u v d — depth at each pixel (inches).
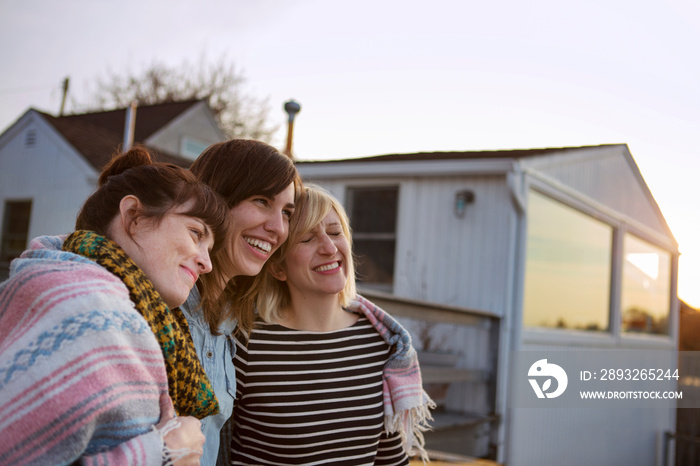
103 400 35.6
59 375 34.7
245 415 67.7
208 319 59.9
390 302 183.5
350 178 288.4
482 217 257.6
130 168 48.2
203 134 648.4
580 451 297.9
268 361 67.5
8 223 448.5
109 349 36.7
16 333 36.8
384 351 73.2
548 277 277.1
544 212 273.3
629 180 365.7
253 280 67.9
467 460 165.9
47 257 41.2
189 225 45.6
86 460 35.2
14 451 33.6
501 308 247.4
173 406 43.9
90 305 37.2
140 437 37.4
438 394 240.8
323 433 67.3
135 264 43.1
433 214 269.7
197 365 47.0
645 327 392.8
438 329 257.3
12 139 454.3
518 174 244.4
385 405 71.7
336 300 73.1
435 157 282.8
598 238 328.2
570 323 296.7
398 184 278.7
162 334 42.8
